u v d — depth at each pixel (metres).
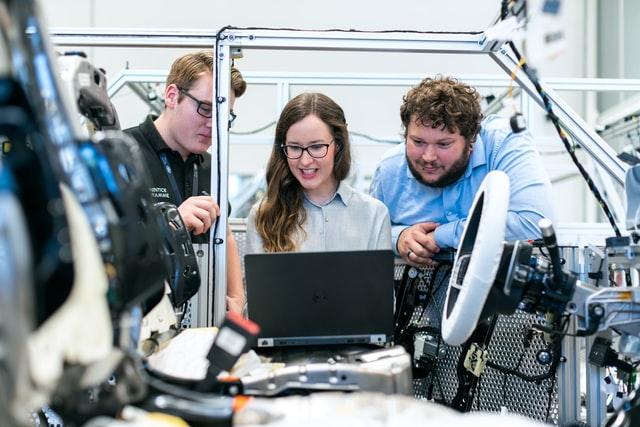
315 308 1.24
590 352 1.46
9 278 0.58
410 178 1.86
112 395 0.81
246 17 4.92
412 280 1.62
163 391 0.87
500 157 1.77
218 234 1.47
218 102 1.49
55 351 0.68
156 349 1.15
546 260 1.23
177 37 1.49
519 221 1.62
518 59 1.42
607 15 4.69
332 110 1.75
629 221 1.29
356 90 5.02
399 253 1.65
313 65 4.82
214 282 1.46
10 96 0.72
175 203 1.92
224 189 1.47
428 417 0.74
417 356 1.57
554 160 4.00
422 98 1.62
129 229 0.81
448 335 1.13
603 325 1.15
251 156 5.03
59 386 0.74
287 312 1.24
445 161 1.67
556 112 1.55
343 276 1.22
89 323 0.71
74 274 0.71
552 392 1.53
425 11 4.93
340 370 1.02
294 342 1.26
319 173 1.72
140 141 1.94
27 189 0.73
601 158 1.54
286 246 1.71
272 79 2.54
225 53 1.50
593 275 1.48
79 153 0.75
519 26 1.11
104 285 0.73
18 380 0.60
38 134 0.74
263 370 1.05
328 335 1.26
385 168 1.94
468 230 1.28
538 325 1.34
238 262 1.63
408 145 1.71
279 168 1.78
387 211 1.80
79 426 0.81
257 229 1.76
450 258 1.58
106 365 0.75
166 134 1.97
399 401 0.81
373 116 5.03
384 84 2.53
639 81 2.28
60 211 0.71
